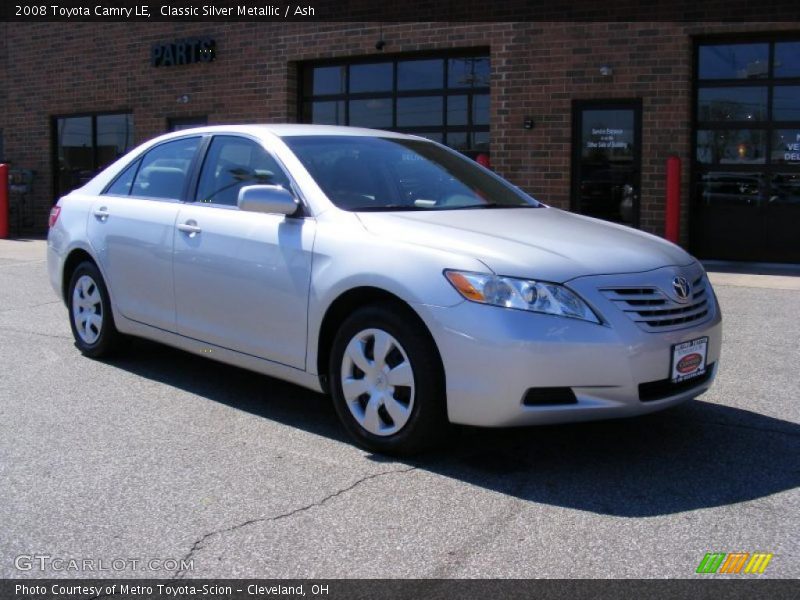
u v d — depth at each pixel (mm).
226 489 3832
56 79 16422
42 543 3314
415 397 3994
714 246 11719
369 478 3961
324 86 13711
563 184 11875
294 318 4504
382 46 12844
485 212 4762
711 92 11500
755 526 3473
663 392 4039
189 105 14727
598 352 3748
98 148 16219
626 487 3877
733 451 4363
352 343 4242
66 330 7250
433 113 12906
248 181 5023
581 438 4547
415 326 3986
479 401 3793
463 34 12273
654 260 4207
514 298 3762
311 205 4598
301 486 3869
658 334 3920
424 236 4121
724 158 11539
